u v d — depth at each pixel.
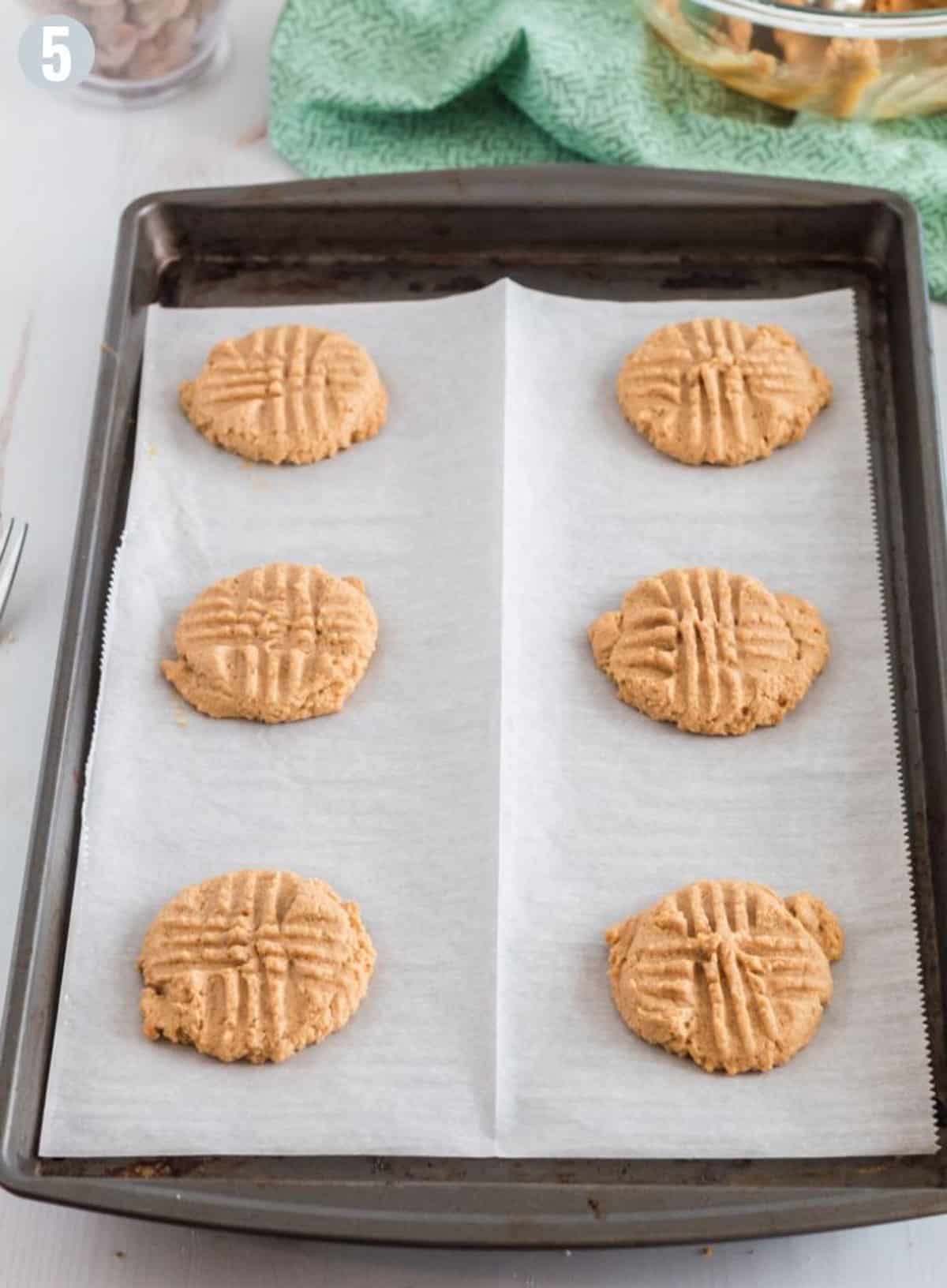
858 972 0.46
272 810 0.49
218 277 0.60
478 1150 0.43
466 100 0.65
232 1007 0.45
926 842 0.48
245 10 0.69
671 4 0.61
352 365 0.56
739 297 0.59
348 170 0.64
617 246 0.60
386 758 0.50
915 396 0.55
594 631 0.51
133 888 0.47
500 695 0.50
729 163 0.64
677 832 0.48
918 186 0.62
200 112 0.66
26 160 0.65
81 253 0.63
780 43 0.61
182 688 0.51
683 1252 0.43
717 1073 0.44
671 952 0.45
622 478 0.55
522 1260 0.43
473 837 0.48
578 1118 0.43
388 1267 0.43
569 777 0.49
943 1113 0.43
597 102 0.63
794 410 0.55
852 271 0.59
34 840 0.47
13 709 0.53
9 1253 0.44
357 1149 0.43
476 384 0.56
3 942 0.49
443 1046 0.45
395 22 0.65
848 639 0.51
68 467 0.58
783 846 0.48
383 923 0.47
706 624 0.51
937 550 0.51
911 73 0.61
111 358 0.57
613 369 0.58
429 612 0.52
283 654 0.51
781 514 0.54
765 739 0.50
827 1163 0.43
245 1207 0.41
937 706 0.49
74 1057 0.44
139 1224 0.44
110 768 0.49
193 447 0.56
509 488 0.54
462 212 0.59
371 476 0.55
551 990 0.46
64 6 0.64
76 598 0.51
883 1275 0.43
